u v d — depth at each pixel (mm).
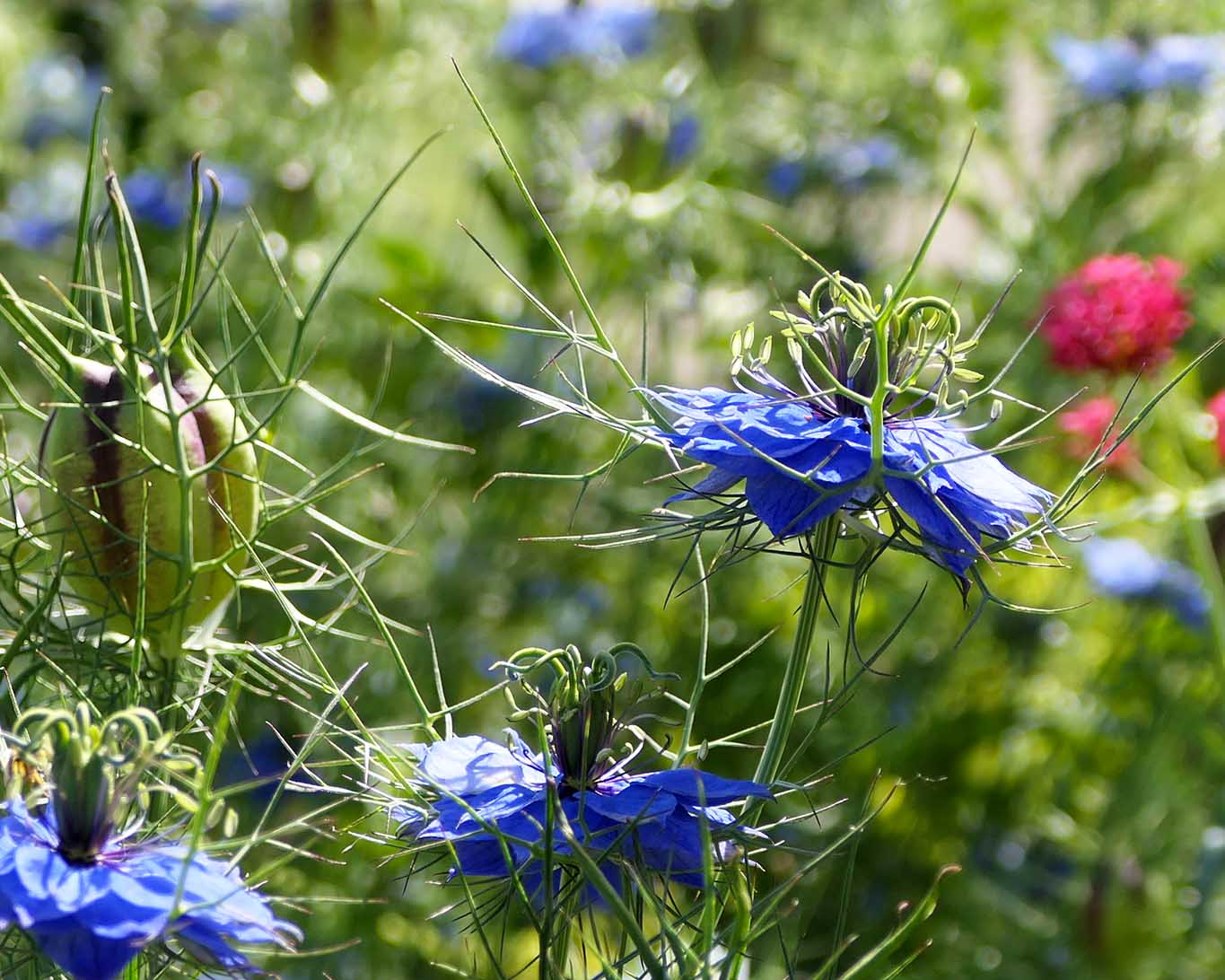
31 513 485
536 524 729
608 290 726
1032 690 711
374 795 460
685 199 717
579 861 426
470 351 723
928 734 669
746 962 488
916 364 448
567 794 441
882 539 441
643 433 446
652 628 715
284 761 581
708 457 439
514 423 728
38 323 451
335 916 568
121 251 443
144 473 447
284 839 562
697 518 448
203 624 461
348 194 688
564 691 443
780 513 435
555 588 721
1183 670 690
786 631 686
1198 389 690
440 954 571
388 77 677
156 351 444
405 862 568
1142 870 602
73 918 407
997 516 441
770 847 447
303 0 627
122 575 453
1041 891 633
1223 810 635
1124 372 576
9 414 654
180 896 406
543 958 429
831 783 640
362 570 469
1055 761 688
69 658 461
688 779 440
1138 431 580
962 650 701
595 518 732
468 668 684
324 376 705
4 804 424
